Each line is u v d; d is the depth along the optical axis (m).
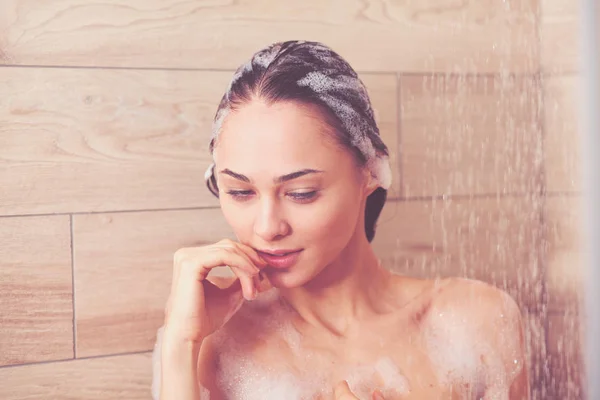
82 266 1.08
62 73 1.05
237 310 0.87
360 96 0.79
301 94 0.73
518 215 1.38
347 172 0.76
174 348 0.74
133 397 1.11
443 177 1.30
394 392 0.85
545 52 1.37
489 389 0.92
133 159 1.09
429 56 1.28
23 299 1.05
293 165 0.71
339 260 0.87
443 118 1.30
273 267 0.76
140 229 1.10
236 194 0.75
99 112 1.07
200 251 0.76
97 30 1.07
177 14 1.11
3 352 1.05
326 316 0.89
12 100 1.03
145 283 1.11
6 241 1.04
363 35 1.22
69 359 1.08
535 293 1.40
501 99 1.35
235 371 0.83
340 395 0.76
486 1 1.33
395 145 1.25
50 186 1.05
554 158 1.38
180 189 1.12
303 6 1.18
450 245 1.32
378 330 0.89
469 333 0.92
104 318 1.09
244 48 1.15
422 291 0.95
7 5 1.02
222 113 0.77
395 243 1.26
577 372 1.35
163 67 1.10
